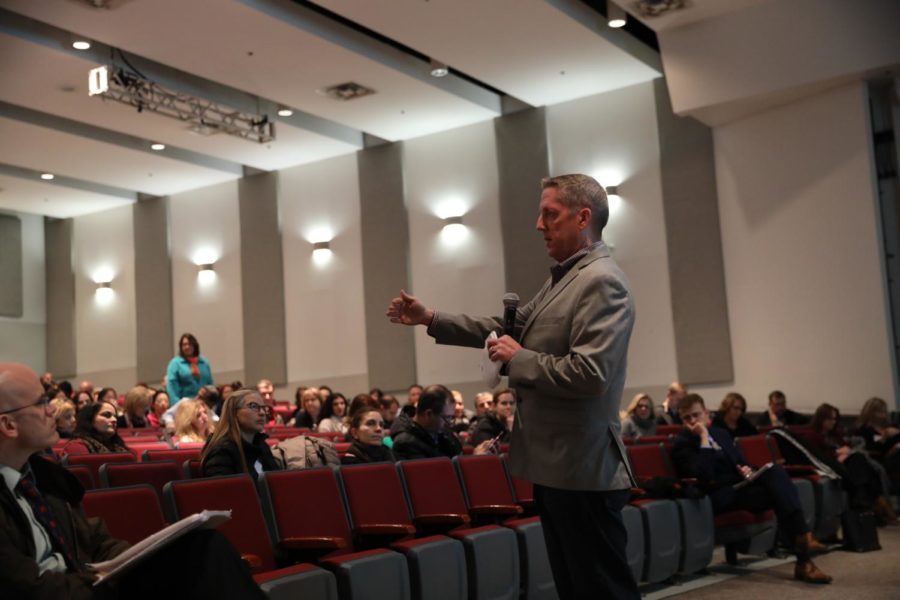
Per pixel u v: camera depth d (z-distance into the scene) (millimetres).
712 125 10148
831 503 6164
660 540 4777
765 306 9688
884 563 5367
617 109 10789
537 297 2297
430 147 11984
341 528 3713
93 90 9047
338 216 12641
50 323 15273
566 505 2051
